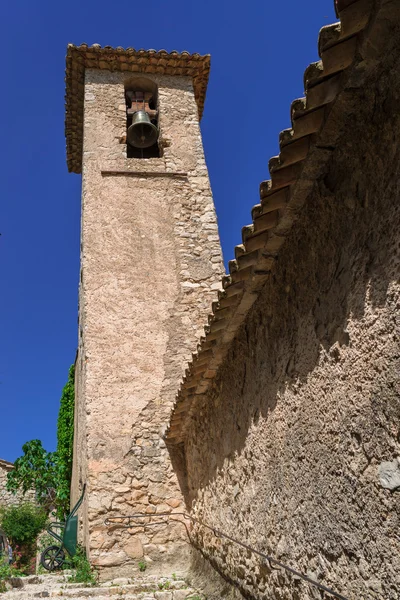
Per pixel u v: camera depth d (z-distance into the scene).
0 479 18.34
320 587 2.81
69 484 13.66
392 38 2.28
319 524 3.01
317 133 2.77
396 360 2.27
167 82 11.98
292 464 3.42
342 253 2.81
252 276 3.88
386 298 2.37
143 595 5.55
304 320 3.28
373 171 2.51
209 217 10.04
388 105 2.38
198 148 10.98
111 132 10.85
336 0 2.14
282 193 3.18
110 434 7.80
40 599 5.34
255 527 4.21
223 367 5.26
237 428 4.75
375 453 2.43
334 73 2.49
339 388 2.79
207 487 6.07
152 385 8.26
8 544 15.02
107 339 8.49
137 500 7.46
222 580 5.39
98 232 9.45
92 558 7.00
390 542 2.30
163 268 9.30
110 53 11.50
